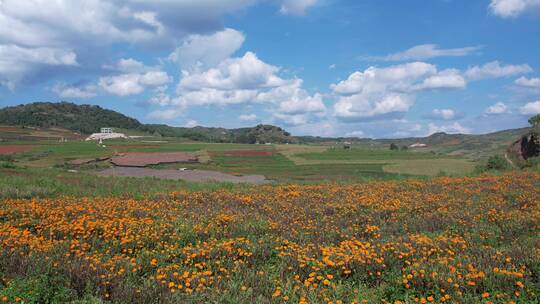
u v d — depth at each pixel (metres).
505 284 6.89
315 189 22.62
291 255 8.73
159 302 6.41
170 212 14.02
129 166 64.19
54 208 14.03
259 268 8.32
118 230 10.70
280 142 186.50
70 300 6.38
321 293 6.88
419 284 7.07
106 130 176.00
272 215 14.19
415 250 8.88
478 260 7.95
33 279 6.72
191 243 10.09
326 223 12.67
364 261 7.97
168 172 55.47
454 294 6.57
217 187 26.33
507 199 16.95
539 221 11.70
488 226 11.63
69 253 8.47
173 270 7.88
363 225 12.41
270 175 52.53
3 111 195.38
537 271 7.35
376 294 6.99
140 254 9.12
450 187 21.33
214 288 6.86
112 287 6.89
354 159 80.00
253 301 6.43
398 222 12.70
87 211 13.69
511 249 8.66
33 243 8.84
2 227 10.51
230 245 9.34
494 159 38.28
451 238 10.01
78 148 90.88
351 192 20.30
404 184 24.06
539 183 21.28
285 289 6.98
